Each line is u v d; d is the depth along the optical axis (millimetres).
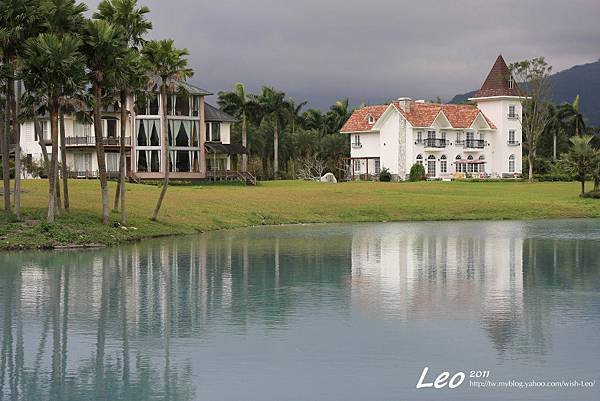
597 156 97625
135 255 50125
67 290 37281
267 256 50094
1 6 50938
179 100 110062
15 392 22766
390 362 25234
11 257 48625
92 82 56562
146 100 66938
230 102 130000
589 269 44531
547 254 51531
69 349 26891
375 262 47406
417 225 76188
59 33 53625
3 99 59562
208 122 117062
